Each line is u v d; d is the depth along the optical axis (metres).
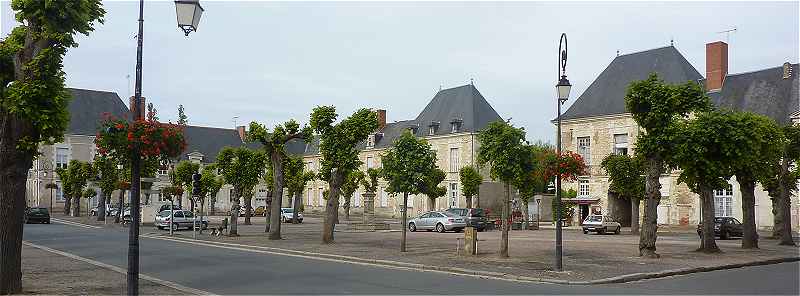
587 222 36.22
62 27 10.40
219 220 49.56
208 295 10.93
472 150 54.56
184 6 9.67
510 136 17.83
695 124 20.55
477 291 11.95
